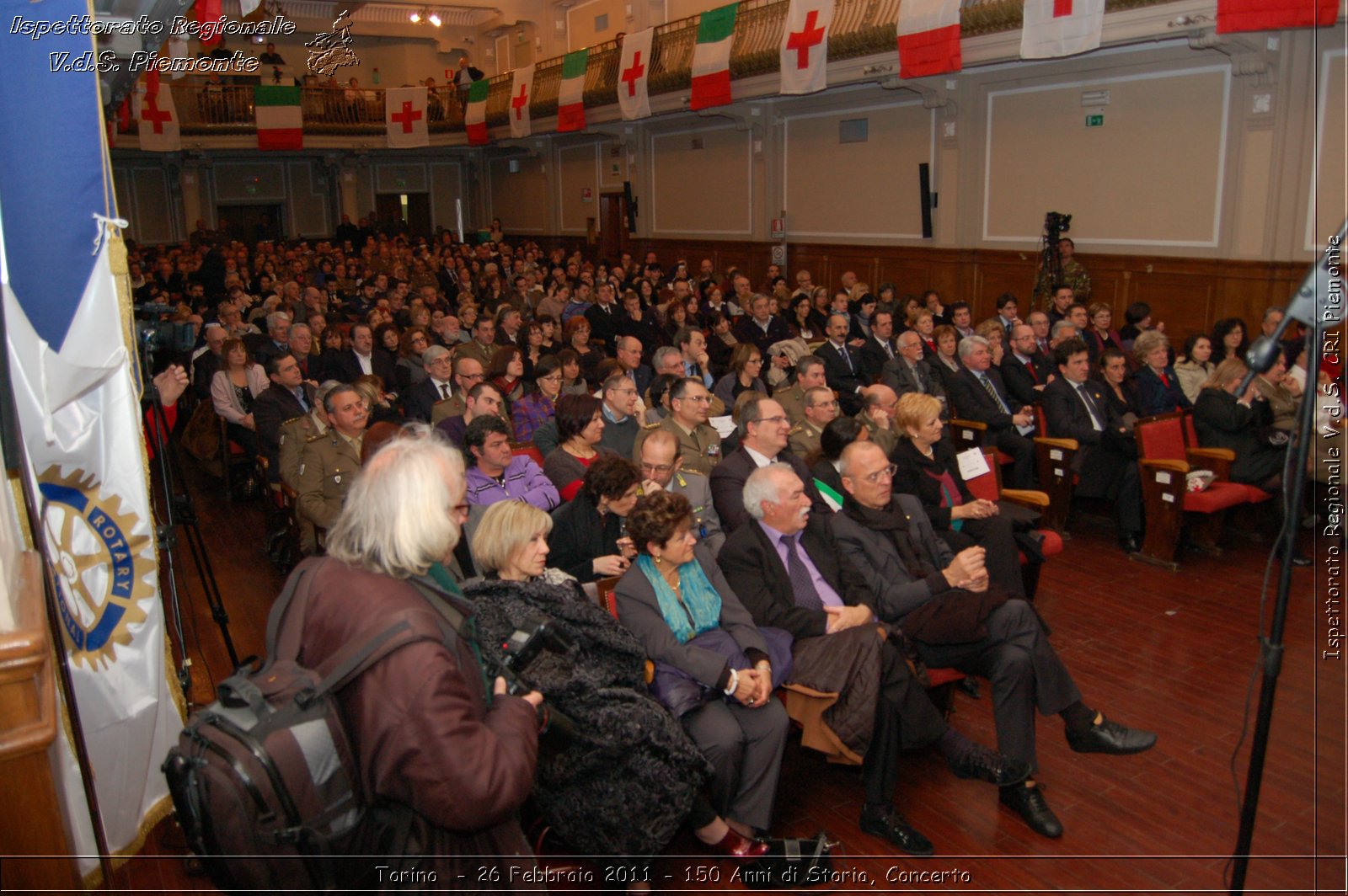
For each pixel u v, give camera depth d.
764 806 2.71
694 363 6.89
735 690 2.69
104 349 2.56
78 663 2.52
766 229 13.84
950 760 3.04
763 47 11.98
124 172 19.66
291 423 4.90
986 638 3.03
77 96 2.47
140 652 2.69
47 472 2.48
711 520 4.01
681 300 10.01
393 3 19.34
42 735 1.96
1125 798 3.09
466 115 18.73
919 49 9.44
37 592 2.17
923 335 7.82
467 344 7.68
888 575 3.41
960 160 10.76
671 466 3.64
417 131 19.30
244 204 20.91
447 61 20.64
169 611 3.37
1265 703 2.07
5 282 2.30
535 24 18.52
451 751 1.53
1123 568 5.17
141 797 2.74
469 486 3.88
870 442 3.53
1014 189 10.36
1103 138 9.37
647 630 2.80
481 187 21.78
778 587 3.15
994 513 3.99
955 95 10.54
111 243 2.56
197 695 3.72
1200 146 8.57
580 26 17.28
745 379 6.16
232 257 16.14
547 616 2.45
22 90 2.41
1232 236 8.40
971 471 4.54
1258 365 2.11
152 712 2.72
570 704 2.40
